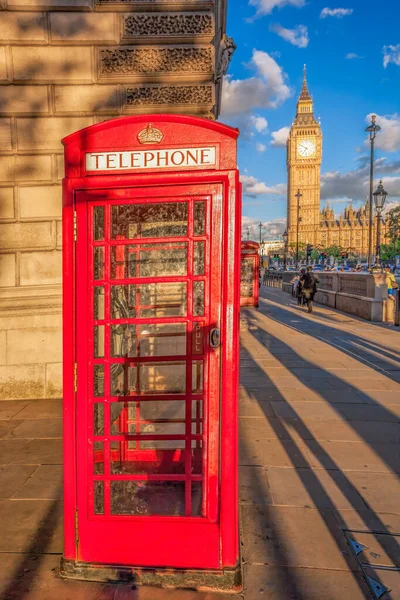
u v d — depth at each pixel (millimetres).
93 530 2400
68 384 2387
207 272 2330
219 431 2371
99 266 2516
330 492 3398
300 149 160250
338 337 10953
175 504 2602
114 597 2279
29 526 2934
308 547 2709
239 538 2734
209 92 5789
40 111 5730
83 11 5664
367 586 2371
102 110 5766
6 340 5816
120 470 2984
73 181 2330
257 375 7098
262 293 29547
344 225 169375
